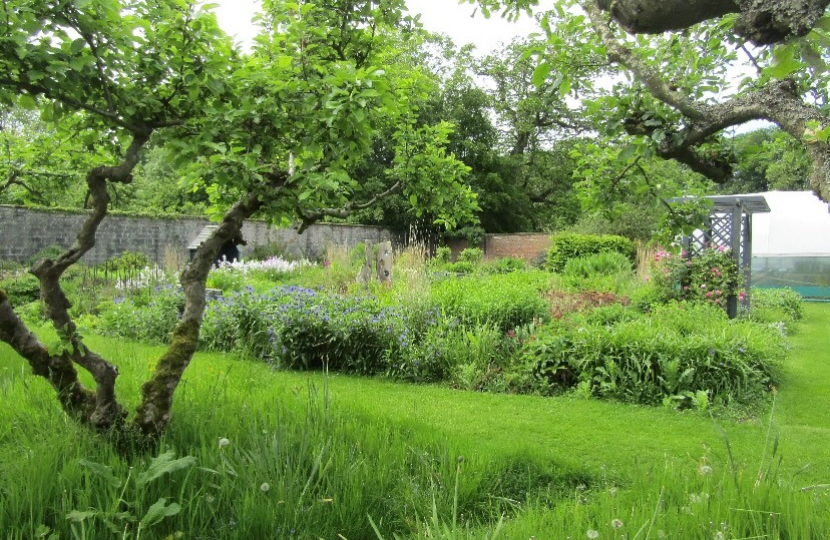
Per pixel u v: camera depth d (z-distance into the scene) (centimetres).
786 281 1836
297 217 324
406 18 368
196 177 282
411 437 375
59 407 353
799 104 166
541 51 285
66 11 238
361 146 288
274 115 287
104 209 283
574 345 621
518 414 509
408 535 269
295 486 275
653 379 582
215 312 810
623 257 1528
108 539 238
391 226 2402
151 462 260
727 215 997
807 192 1869
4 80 248
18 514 239
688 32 292
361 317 705
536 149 3008
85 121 301
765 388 603
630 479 345
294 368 707
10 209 1511
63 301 290
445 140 395
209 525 257
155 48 275
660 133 225
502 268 1772
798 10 138
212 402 371
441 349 662
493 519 287
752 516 237
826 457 402
